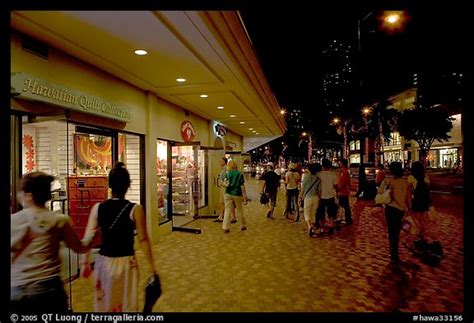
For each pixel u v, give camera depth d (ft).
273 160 225.35
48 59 16.02
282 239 26.11
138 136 26.30
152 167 26.81
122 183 10.21
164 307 13.91
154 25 14.19
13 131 14.32
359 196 53.52
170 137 31.65
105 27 14.25
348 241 25.18
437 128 80.33
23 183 8.38
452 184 64.54
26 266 8.04
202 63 19.60
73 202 22.90
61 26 14.02
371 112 106.93
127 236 9.93
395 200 19.58
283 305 14.03
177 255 21.97
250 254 21.93
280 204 49.70
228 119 45.44
